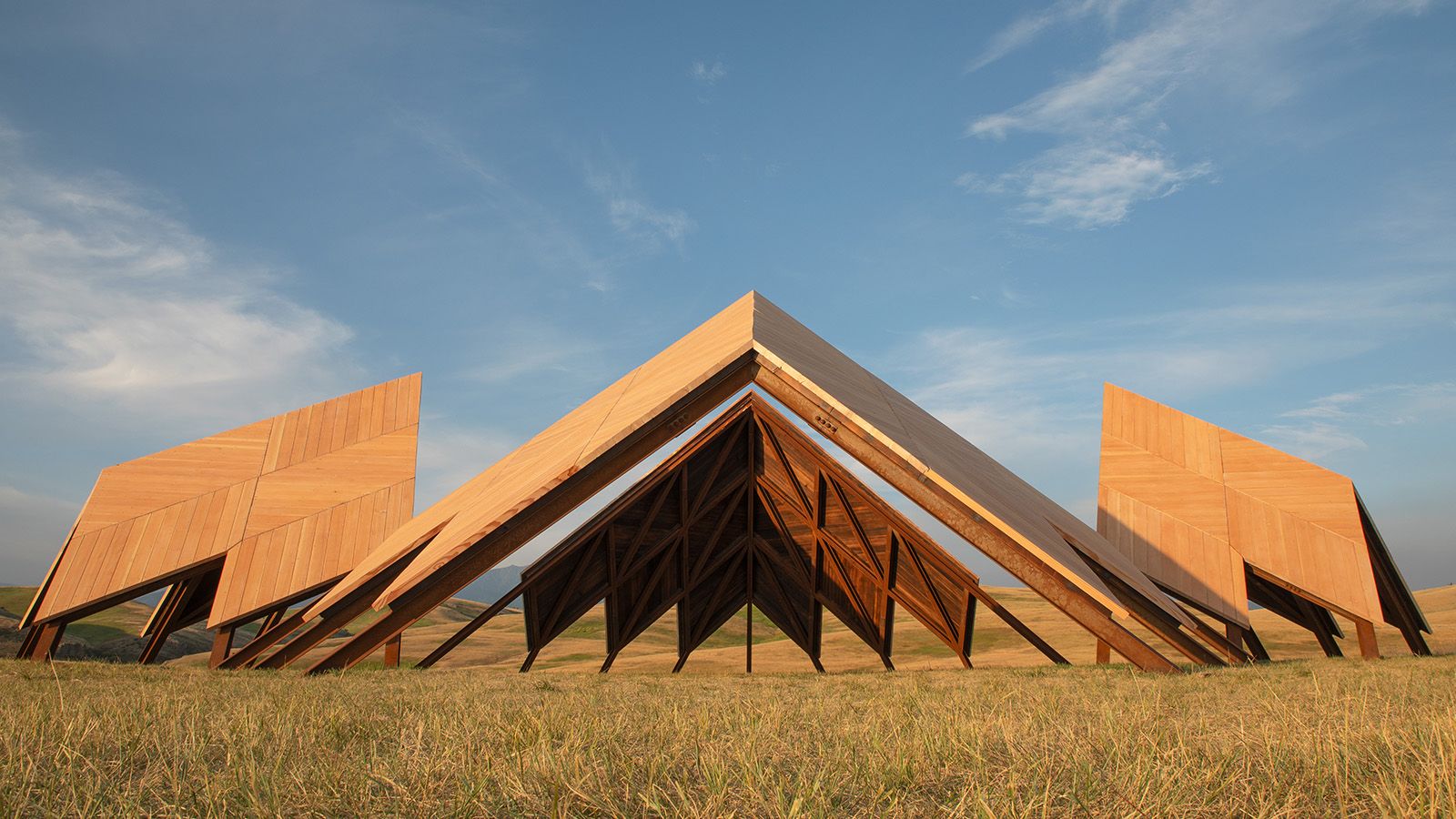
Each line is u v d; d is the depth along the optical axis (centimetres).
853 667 4144
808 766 422
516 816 342
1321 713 586
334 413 2959
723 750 461
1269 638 4369
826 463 2566
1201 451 3086
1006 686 1155
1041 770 396
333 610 1983
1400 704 668
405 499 2728
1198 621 2077
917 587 2689
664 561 2800
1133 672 1555
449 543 1620
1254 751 441
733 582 3266
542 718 550
